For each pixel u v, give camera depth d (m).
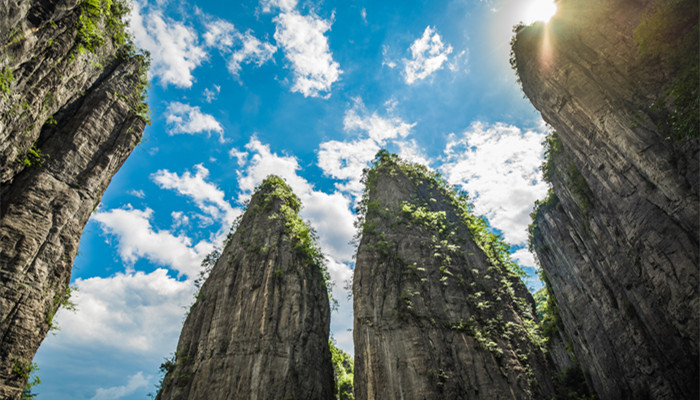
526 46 39.50
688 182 25.59
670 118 24.78
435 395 35.72
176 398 43.97
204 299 56.06
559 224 52.59
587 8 35.09
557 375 42.53
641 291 34.66
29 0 22.34
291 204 71.06
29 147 26.94
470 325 42.50
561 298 52.50
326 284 59.31
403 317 41.91
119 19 35.16
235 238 64.31
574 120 35.09
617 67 30.94
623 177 33.75
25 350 25.08
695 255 27.31
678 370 30.72
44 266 27.12
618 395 38.72
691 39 23.41
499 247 60.94
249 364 45.16
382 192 61.31
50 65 26.70
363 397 38.38
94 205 32.03
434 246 51.06
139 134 36.41
